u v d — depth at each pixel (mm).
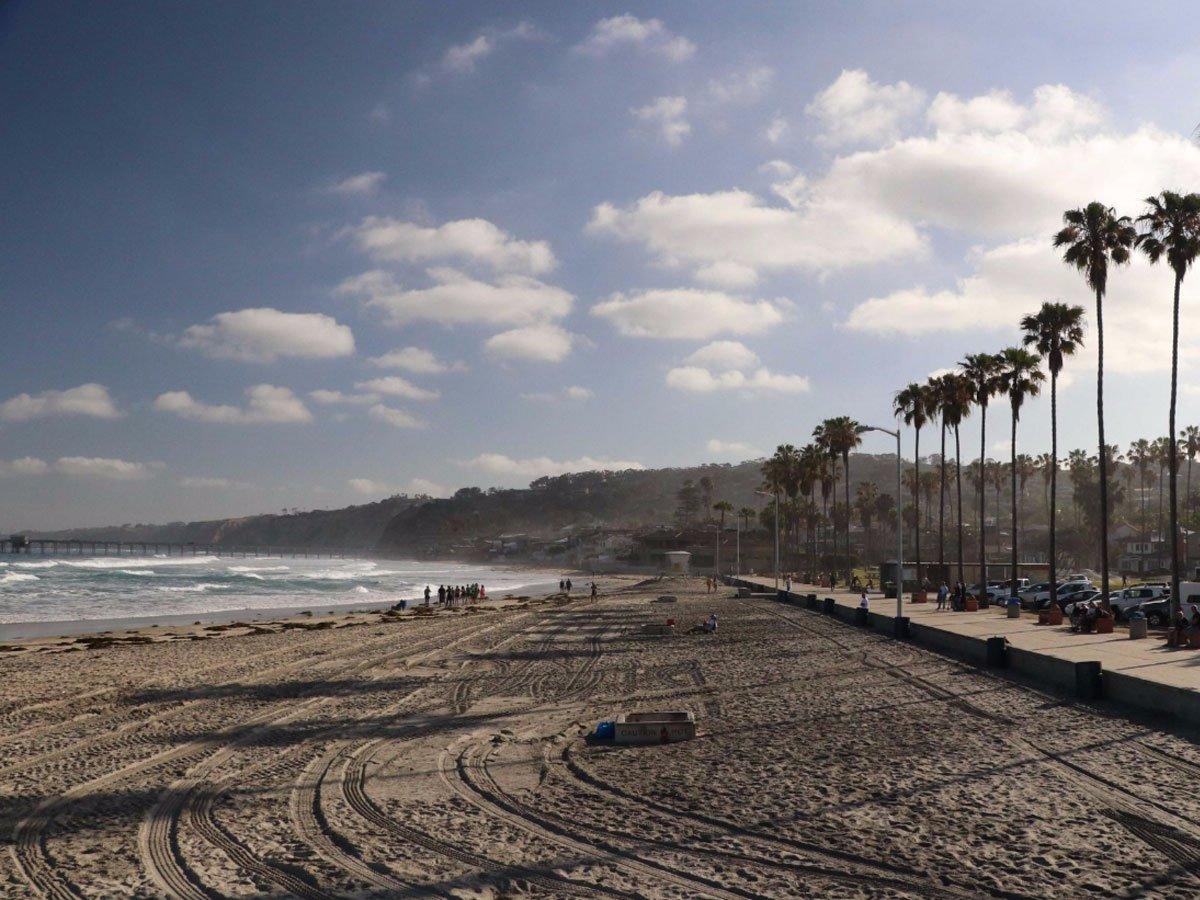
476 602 95062
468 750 18672
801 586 111062
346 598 105125
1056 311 58250
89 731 21328
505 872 11109
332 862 11516
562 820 13398
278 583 129000
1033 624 46750
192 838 12625
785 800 14406
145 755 18438
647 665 34750
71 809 14258
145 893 10484
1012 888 10305
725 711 23609
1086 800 14195
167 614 76750
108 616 73438
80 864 11562
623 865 11328
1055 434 57344
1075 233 51688
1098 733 19703
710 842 12234
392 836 12648
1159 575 124000
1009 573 101500
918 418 92125
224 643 47062
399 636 51250
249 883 10781
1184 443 162500
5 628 61594
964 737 19484
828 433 115562
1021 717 21906
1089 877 10633
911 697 25391
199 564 195250
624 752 18438
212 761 17750
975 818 13227
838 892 10273
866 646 40094
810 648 39594
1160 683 22094
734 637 46031
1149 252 45844
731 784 15523
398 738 20078
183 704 25531
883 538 191000
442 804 14359
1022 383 67188
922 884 10500
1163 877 10617
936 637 40062
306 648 43750
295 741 19797
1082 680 24797
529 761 17578
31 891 10602
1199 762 16797
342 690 28375
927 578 93250
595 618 66062
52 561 174375
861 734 19984
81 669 34844
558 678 31125
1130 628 37281
